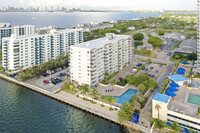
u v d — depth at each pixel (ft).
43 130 318.04
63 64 619.26
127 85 488.02
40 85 491.31
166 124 304.09
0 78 560.61
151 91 450.30
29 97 437.17
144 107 375.45
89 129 322.96
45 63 579.89
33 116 359.05
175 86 396.37
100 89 462.19
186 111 307.37
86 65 455.63
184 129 291.17
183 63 611.47
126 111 323.57
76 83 495.41
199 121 279.90
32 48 612.29
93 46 478.18
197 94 370.94
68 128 324.60
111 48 538.47
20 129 319.68
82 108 378.94
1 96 439.63
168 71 601.21
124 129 321.52
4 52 582.35
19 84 509.35
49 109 384.88
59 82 507.71
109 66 542.16
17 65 579.48
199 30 505.25
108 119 345.31
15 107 390.83
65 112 374.43
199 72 503.20
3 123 334.85
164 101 313.73
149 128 306.96
